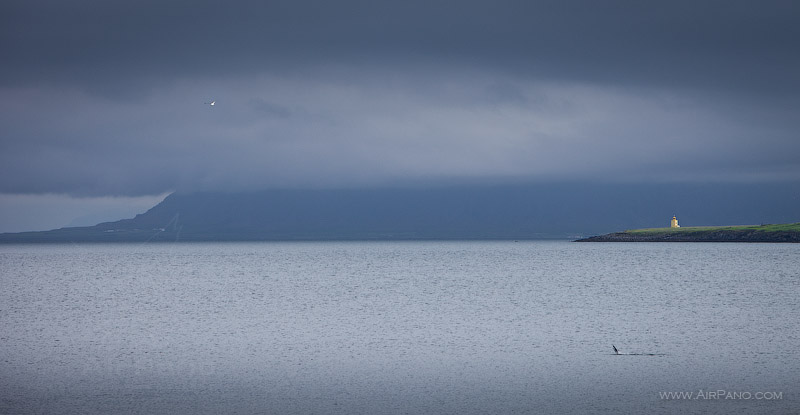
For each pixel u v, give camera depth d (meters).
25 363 44.31
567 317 66.06
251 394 35.75
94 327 62.47
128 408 33.28
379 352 47.22
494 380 38.34
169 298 92.25
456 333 55.84
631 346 48.66
